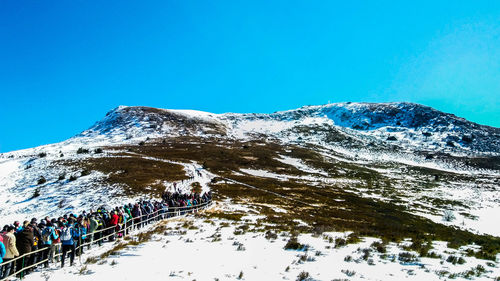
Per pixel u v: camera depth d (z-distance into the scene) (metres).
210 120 186.25
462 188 74.56
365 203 50.69
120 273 10.41
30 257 12.27
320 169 91.88
